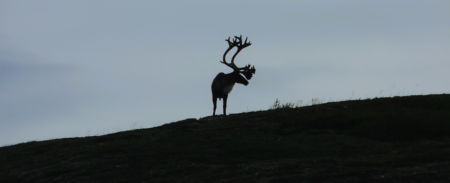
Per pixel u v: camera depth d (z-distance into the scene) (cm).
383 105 8312
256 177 4816
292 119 7894
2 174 6588
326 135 7031
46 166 6681
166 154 6562
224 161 6066
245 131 7388
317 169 4859
